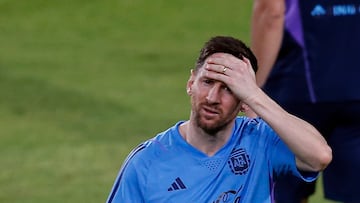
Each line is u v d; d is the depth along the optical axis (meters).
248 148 13.08
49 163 27.05
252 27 17.91
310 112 18.75
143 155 12.97
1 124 30.83
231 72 12.52
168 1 47.62
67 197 24.42
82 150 28.16
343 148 18.86
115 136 29.55
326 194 19.31
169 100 33.88
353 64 18.44
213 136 12.91
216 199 12.91
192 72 12.79
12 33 44.44
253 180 13.03
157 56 40.69
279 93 18.70
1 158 27.52
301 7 18.28
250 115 14.78
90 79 36.97
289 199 18.52
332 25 18.34
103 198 24.38
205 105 12.59
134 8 47.00
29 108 32.78
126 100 33.78
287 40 18.38
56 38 43.62
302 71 18.47
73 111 32.34
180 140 13.01
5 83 36.03
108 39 43.44
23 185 25.38
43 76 37.25
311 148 12.73
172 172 12.88
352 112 18.59
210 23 45.25
